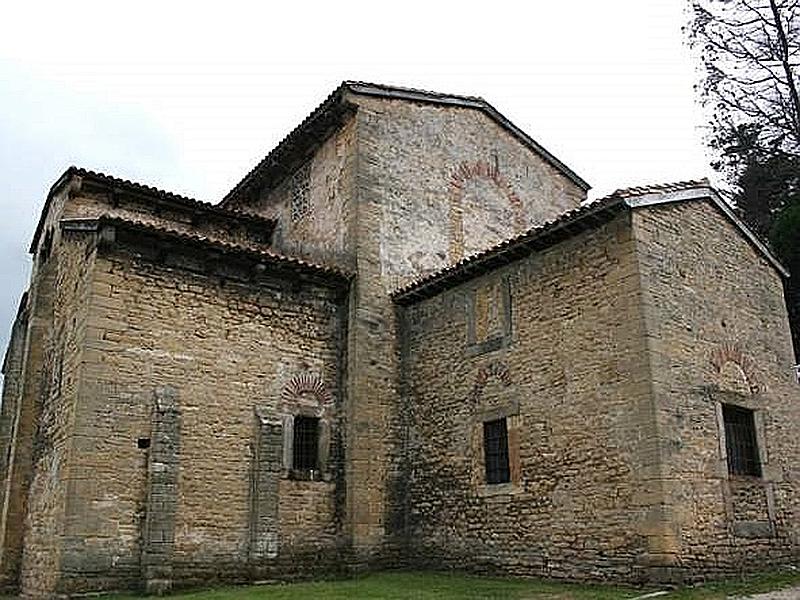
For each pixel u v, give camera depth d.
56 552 10.82
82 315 11.91
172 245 12.58
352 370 14.29
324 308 14.64
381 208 15.59
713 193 12.84
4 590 12.60
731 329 12.35
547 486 11.65
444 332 14.28
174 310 12.55
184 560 11.52
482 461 12.90
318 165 16.92
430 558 13.46
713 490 10.79
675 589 9.54
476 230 17.22
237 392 12.95
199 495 11.98
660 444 10.25
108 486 11.12
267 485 12.63
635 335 10.88
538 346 12.34
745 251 13.38
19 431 13.48
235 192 19.20
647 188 11.62
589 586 10.44
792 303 19.03
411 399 14.62
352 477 13.63
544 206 19.05
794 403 13.23
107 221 11.81
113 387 11.57
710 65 23.59
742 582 10.24
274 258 13.57
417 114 16.91
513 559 11.97
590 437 11.15
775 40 22.50
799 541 12.12
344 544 13.41
